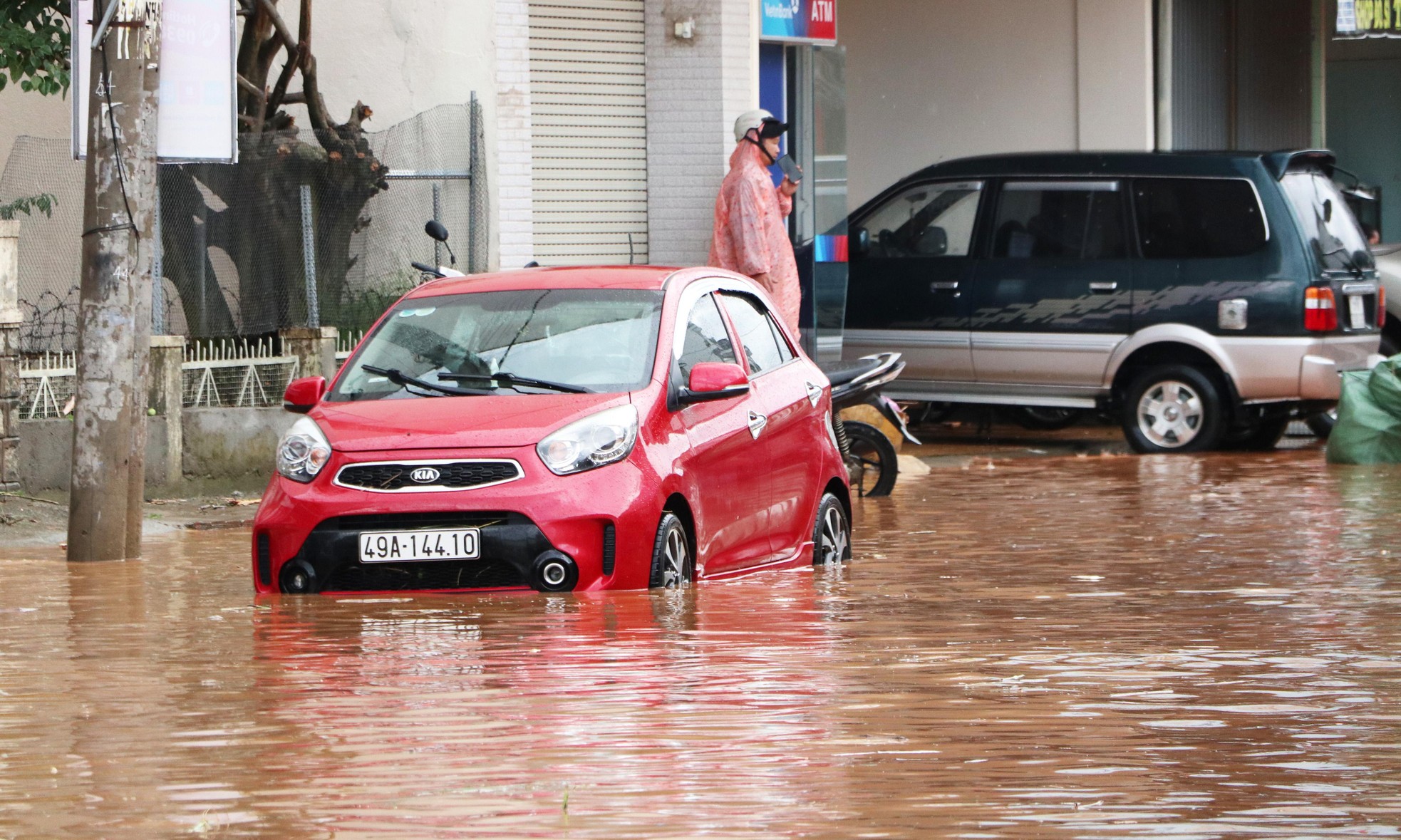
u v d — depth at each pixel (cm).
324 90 3078
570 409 1500
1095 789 802
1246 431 3509
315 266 2736
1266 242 3241
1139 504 2347
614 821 748
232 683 1073
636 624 1289
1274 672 1098
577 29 3497
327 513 1456
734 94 3638
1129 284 3325
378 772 841
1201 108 4941
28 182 2588
